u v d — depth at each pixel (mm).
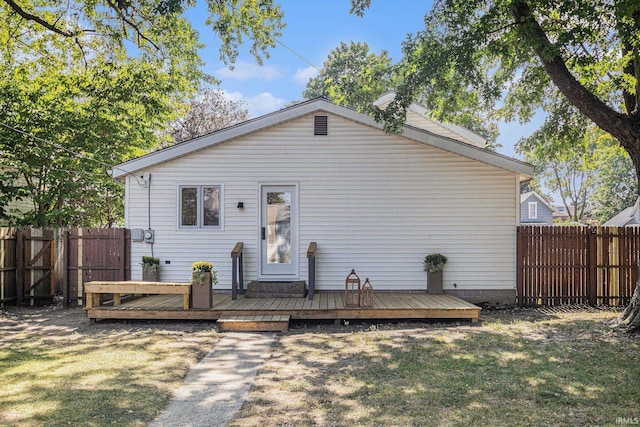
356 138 10164
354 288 10094
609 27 8289
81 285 10305
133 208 10289
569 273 10039
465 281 10039
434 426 3801
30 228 10562
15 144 12125
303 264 10156
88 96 13938
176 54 13570
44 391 4656
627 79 8297
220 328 7637
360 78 8688
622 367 5430
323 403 4344
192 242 10242
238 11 11594
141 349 6434
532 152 11242
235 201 10242
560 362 5656
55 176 12414
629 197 44844
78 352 6258
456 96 8906
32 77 14383
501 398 4453
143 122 15047
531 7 7227
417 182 10094
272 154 10211
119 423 3881
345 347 6527
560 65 7465
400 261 10117
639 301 7191
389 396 4520
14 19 12961
